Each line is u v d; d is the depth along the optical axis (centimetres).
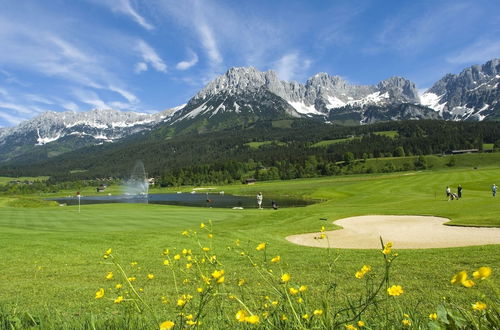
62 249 1534
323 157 17350
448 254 1134
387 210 2945
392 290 216
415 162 14050
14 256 1407
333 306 487
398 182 6806
